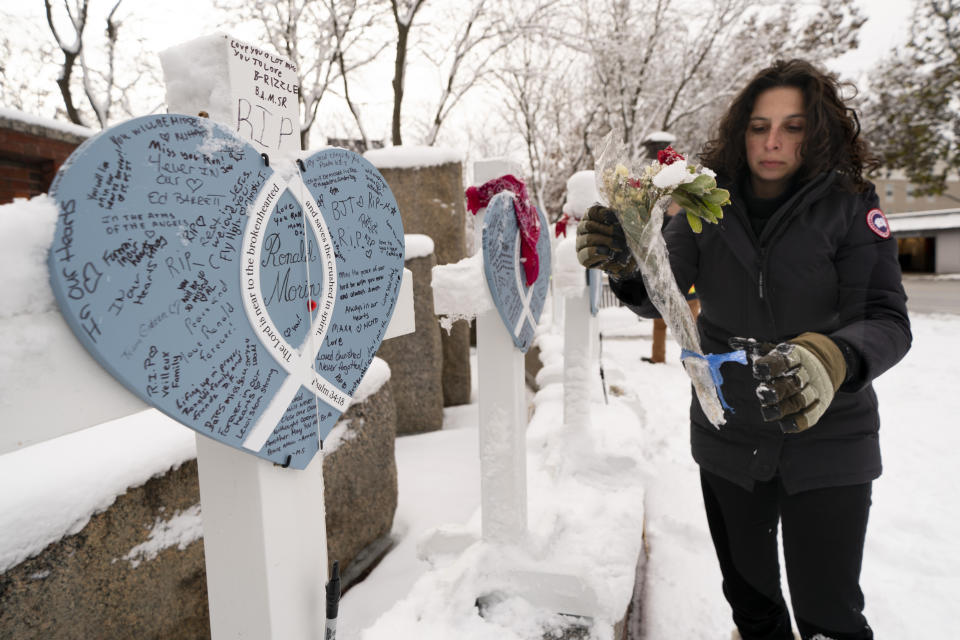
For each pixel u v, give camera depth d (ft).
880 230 4.14
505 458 5.20
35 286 1.77
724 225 4.60
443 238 17.56
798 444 4.34
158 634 4.99
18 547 4.00
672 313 4.01
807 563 4.41
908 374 19.24
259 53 2.81
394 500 8.96
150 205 2.04
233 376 2.43
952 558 7.89
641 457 7.89
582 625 4.73
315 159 2.87
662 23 40.16
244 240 2.43
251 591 2.75
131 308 2.00
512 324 5.18
